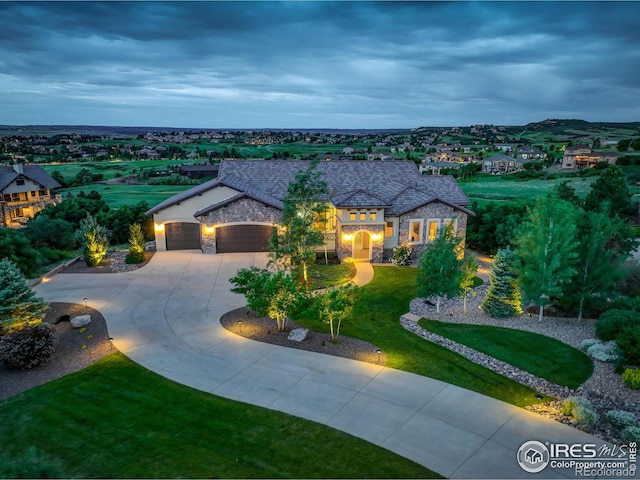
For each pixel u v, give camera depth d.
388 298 23.92
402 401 13.74
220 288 25.12
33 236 33.72
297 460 10.90
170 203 32.59
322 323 20.20
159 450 11.14
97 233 30.25
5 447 11.20
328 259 31.81
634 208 43.72
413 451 11.36
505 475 10.52
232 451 11.19
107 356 16.78
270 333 18.98
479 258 33.47
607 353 16.83
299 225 24.20
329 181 35.59
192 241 34.00
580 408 12.94
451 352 17.52
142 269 28.95
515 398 14.22
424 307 22.78
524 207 33.03
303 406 13.37
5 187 50.19
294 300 18.02
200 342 18.08
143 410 13.06
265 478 10.23
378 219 30.67
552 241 19.50
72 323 19.52
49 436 11.70
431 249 21.38
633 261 24.55
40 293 24.14
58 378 15.09
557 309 22.22
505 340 18.62
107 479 10.03
